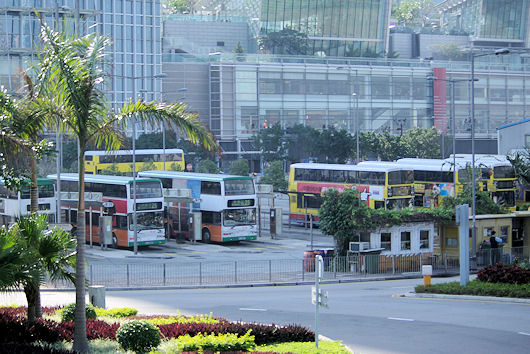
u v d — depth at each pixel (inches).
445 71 5944.9
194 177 2236.7
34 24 4111.7
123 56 5093.5
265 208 3348.9
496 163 2534.5
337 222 1726.1
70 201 2223.2
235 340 756.0
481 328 924.0
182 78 5467.5
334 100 5693.9
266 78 5565.9
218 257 1934.1
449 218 1797.5
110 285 1518.2
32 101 767.7
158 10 5206.7
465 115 6082.7
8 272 658.2
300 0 6382.9
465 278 1289.4
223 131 5492.1
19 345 652.1
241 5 6732.3
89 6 4867.1
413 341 845.2
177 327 819.4
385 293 1363.2
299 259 1759.4
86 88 712.4
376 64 5792.3
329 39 6609.3
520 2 7514.8
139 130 4581.7
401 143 4313.5
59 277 789.2
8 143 786.2
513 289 1218.0
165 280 1573.6
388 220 1728.6
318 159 4763.8
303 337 836.6
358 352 786.8
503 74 6210.6
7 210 2222.0
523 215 1895.9
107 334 800.9
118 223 2062.0
